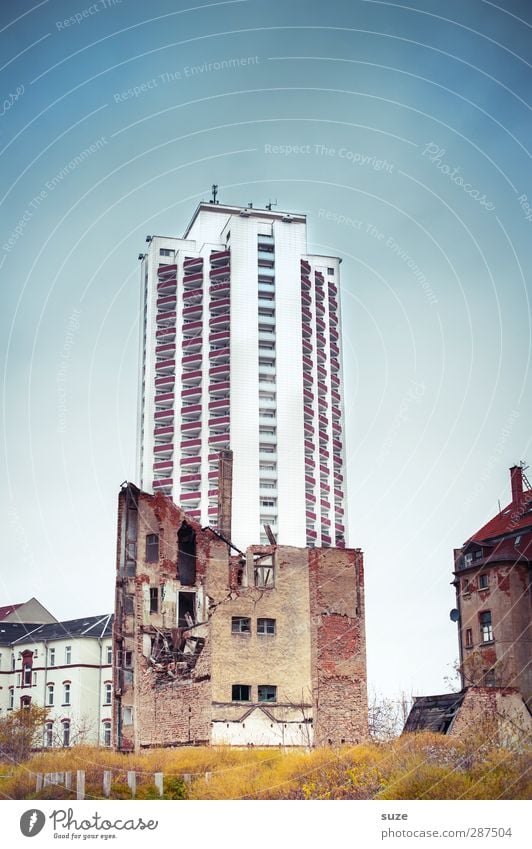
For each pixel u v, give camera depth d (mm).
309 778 34812
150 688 46844
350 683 50344
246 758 39875
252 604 50281
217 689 48156
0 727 48812
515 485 62594
